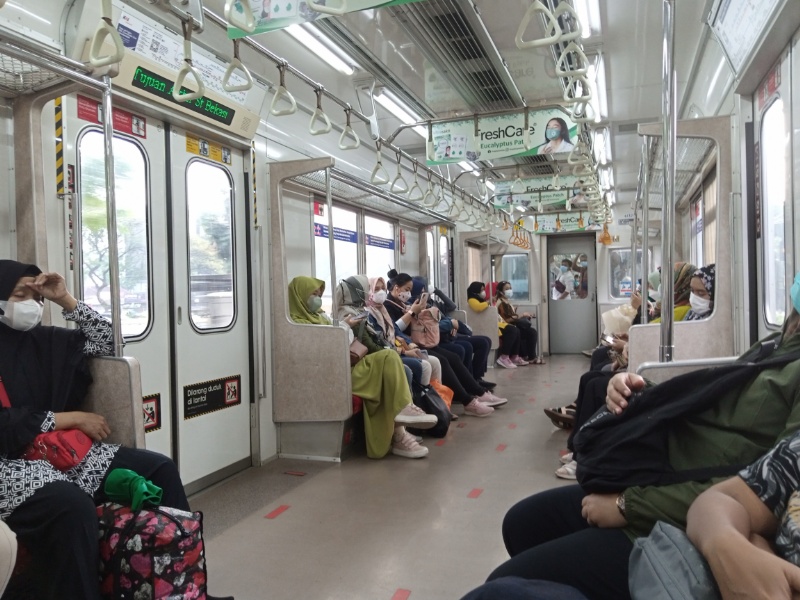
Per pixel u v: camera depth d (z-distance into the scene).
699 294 3.95
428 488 3.90
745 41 3.06
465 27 3.59
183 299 3.80
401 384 4.57
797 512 1.05
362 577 2.65
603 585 1.38
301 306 4.87
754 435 1.35
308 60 4.62
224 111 3.97
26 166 2.63
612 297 11.44
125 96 3.21
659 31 4.72
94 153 3.15
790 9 2.50
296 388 4.61
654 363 1.94
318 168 4.48
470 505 3.56
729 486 1.18
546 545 1.49
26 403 2.31
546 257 12.16
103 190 3.21
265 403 4.56
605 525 1.47
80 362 2.42
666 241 2.07
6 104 2.63
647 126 3.54
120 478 2.19
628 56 5.23
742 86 3.41
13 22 2.56
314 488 3.93
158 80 3.37
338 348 4.52
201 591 2.12
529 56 4.09
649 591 1.12
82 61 2.83
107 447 2.34
